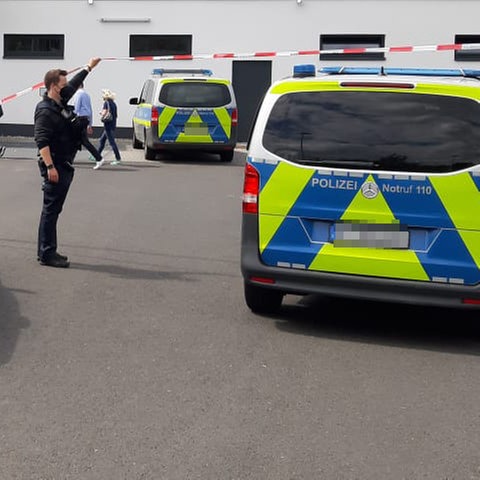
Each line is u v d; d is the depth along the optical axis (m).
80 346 5.11
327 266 5.26
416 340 5.52
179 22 21.03
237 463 3.56
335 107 5.27
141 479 3.40
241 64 21.06
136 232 8.97
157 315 5.85
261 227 5.38
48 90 6.91
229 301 6.30
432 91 5.14
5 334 5.30
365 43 20.78
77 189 12.16
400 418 4.12
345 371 4.82
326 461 3.60
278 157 5.32
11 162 15.42
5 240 8.32
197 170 15.20
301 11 20.69
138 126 18.09
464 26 20.30
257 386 4.51
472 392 4.52
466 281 5.09
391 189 5.12
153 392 4.38
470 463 3.62
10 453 3.62
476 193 5.02
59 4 21.11
